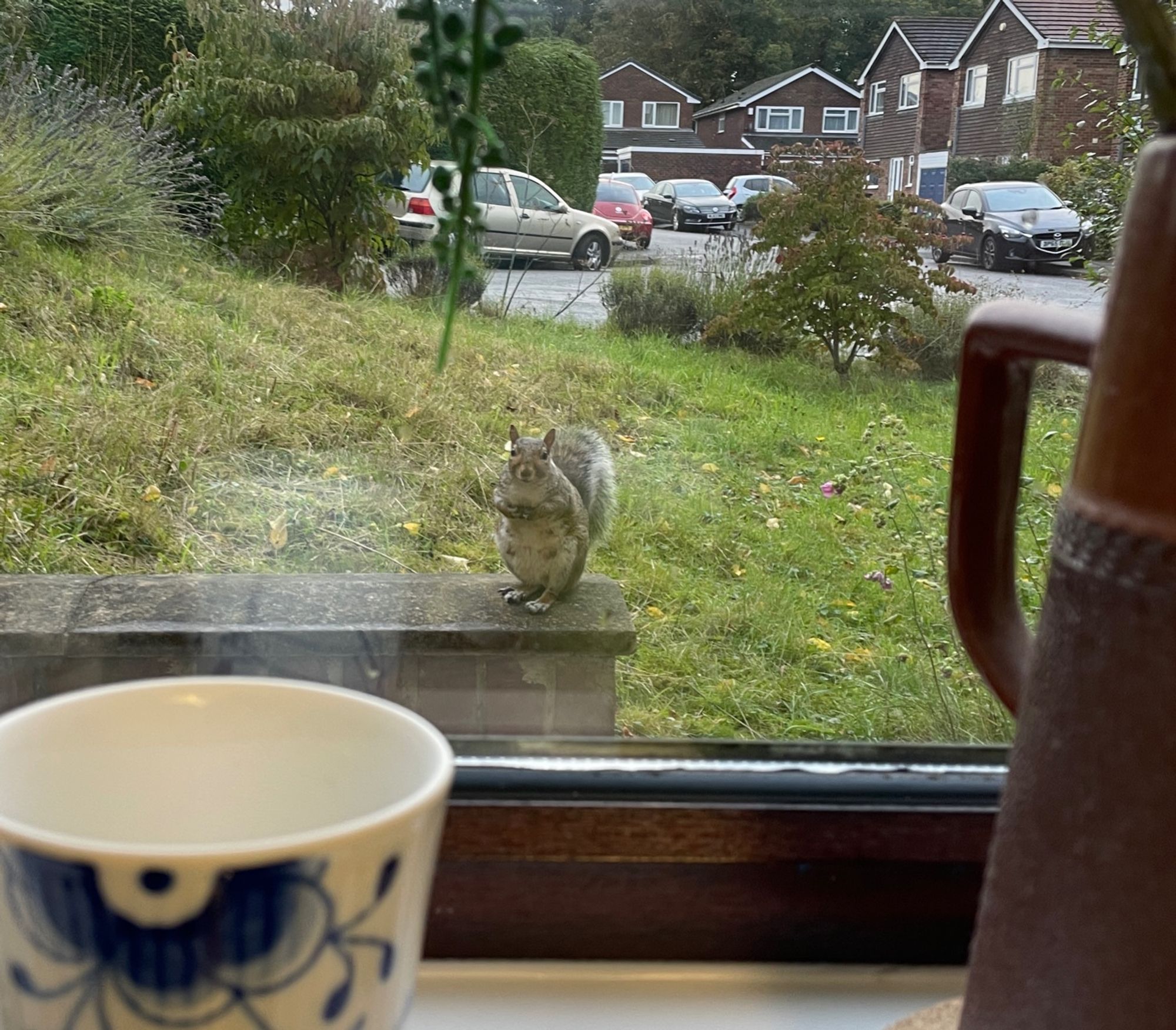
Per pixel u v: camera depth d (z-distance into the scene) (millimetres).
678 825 649
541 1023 630
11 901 396
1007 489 547
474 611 1418
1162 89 419
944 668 1561
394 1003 436
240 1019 392
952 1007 622
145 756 503
